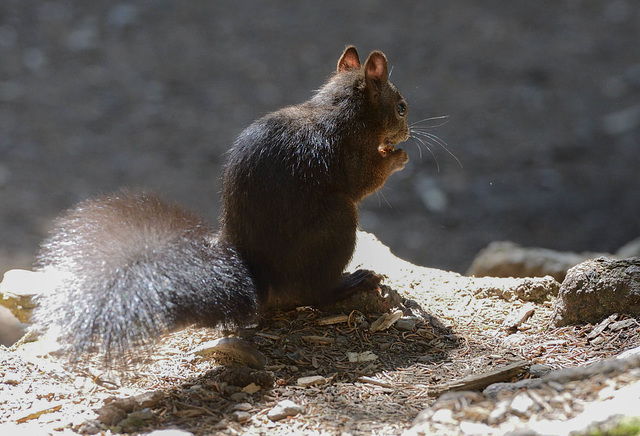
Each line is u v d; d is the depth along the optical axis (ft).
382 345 30.53
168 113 89.76
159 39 106.42
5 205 71.82
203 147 83.71
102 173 78.38
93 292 26.17
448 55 103.55
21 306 35.12
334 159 33.27
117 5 114.32
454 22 113.09
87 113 88.84
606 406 21.66
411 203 76.64
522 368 27.27
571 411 22.07
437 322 32.68
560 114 91.40
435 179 80.18
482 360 29.43
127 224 29.01
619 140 85.87
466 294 35.60
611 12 116.67
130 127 87.10
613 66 101.30
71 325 25.55
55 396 26.68
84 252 27.78
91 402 26.45
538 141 86.07
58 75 96.32
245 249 31.89
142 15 112.47
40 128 85.46
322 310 33.09
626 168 81.00
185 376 28.37
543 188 78.33
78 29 106.93
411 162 82.84
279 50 104.37
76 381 27.81
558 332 31.45
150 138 85.25
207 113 90.07
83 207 30.04
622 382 23.04
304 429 24.32
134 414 25.27
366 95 34.91
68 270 27.45
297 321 32.22
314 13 115.96
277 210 31.53
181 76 97.50
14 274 36.78
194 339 31.19
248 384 27.55
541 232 71.51
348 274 34.22
